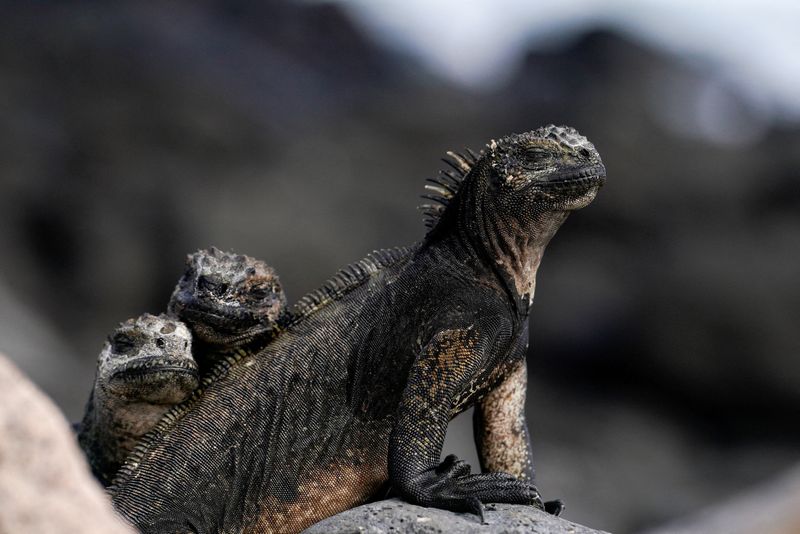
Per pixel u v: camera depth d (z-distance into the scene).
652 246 120.19
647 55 138.25
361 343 26.83
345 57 154.00
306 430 26.20
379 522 23.69
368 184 125.50
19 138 120.06
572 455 110.12
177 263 115.44
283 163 123.75
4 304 106.19
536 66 141.12
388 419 26.67
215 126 123.31
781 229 118.62
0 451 15.98
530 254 27.20
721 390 115.56
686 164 122.69
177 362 27.27
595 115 126.88
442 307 26.47
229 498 25.41
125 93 124.50
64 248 115.56
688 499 104.19
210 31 142.62
